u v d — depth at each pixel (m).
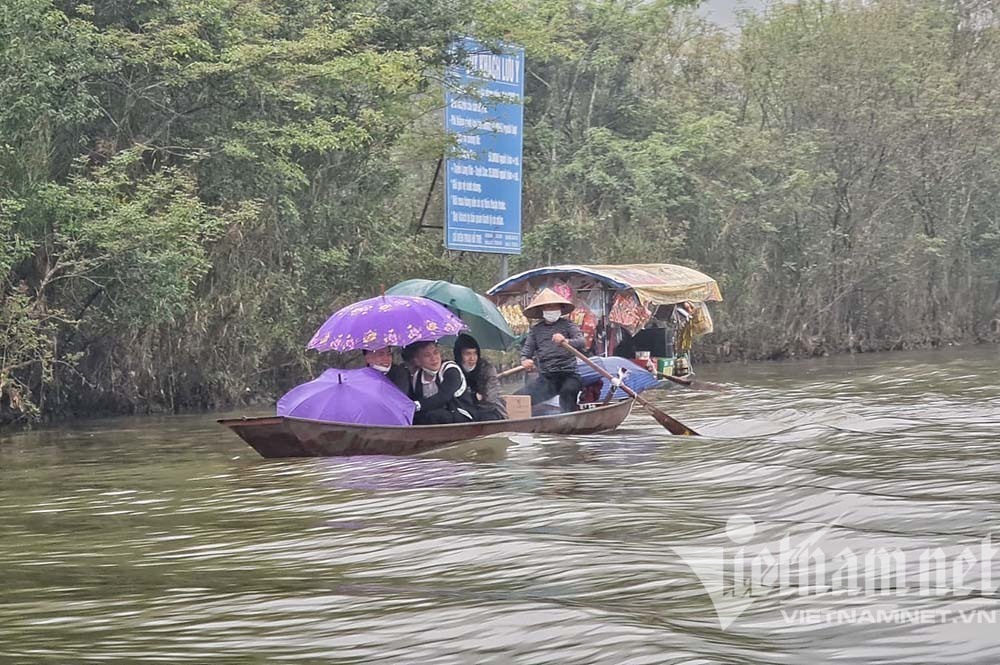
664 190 36.19
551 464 11.84
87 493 11.58
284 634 5.79
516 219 30.03
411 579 6.94
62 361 20.91
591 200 36.56
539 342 16.16
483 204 29.42
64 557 8.15
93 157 23.02
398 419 13.16
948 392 21.23
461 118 29.00
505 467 11.70
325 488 10.75
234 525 9.12
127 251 20.66
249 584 6.96
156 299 21.05
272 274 24.86
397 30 28.41
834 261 40.50
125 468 13.62
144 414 23.25
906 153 40.97
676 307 27.83
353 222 27.45
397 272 28.22
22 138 20.23
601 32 37.62
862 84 40.09
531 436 13.78
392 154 29.69
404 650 5.45
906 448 12.62
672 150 36.47
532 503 9.40
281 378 26.42
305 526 8.90
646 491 9.98
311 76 25.17
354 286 27.38
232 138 24.14
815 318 40.50
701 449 12.84
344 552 7.82
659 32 39.22
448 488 10.40
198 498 10.69
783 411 17.77
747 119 42.22
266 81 24.55
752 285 38.69
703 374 30.50
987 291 47.09
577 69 36.97
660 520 8.56
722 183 38.88
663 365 26.44
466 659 5.28
